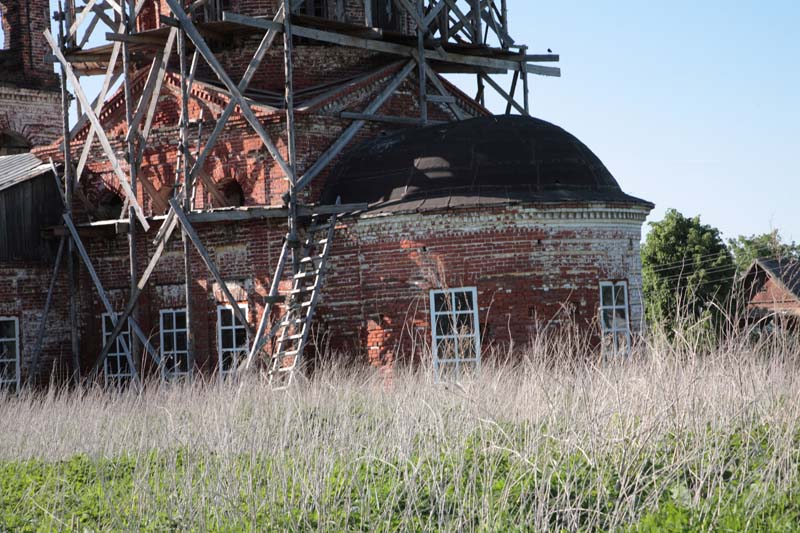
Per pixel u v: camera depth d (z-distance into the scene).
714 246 48.44
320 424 15.25
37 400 22.23
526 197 24.94
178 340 28.81
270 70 29.61
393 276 25.50
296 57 29.67
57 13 28.78
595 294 25.23
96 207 30.31
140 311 29.22
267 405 16.66
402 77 29.23
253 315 27.17
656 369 14.26
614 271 25.61
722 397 14.16
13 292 29.64
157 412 19.58
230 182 28.56
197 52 26.33
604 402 13.51
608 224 25.56
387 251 25.59
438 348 24.94
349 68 30.28
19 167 32.53
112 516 12.77
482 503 12.01
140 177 28.08
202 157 25.80
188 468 13.42
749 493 11.88
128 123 27.03
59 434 18.78
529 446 13.01
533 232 24.91
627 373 14.70
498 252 24.88
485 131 26.56
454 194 25.30
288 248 25.91
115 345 29.88
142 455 15.98
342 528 12.10
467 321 24.97
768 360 14.98
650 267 45.94
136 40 27.08
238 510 12.55
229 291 27.14
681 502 11.99
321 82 29.88
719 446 12.97
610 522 11.41
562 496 11.99
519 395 15.21
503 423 14.43
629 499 11.70
